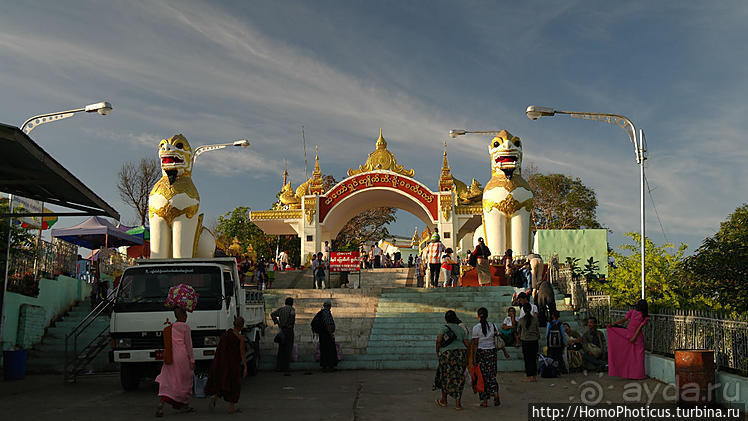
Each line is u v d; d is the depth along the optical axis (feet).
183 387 30.30
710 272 43.50
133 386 39.06
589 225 174.91
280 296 67.46
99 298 69.21
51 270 66.49
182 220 82.64
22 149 31.78
